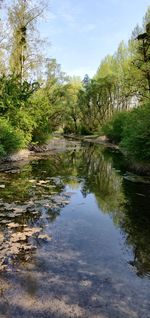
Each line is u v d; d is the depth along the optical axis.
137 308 3.50
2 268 4.31
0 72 19.55
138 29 27.66
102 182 11.04
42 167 14.30
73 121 59.28
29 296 3.65
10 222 6.30
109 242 5.46
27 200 8.11
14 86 17.64
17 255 4.74
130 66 25.62
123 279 4.15
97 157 19.83
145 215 7.12
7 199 8.13
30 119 18.66
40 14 20.56
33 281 3.99
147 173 12.30
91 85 51.88
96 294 3.76
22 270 4.28
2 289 3.79
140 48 22.11
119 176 12.32
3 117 16.19
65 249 5.06
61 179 11.46
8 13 19.50
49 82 34.72
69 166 15.18
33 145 21.56
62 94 39.75
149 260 4.77
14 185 9.95
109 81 45.69
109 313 3.39
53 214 7.00
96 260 4.70
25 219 6.54
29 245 5.14
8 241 5.27
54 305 3.49
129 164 14.66
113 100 49.06
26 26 20.39
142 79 24.00
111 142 35.09
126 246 5.31
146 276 4.25
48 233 5.79
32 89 19.86
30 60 21.34
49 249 5.03
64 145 29.09
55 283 3.96
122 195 9.02
